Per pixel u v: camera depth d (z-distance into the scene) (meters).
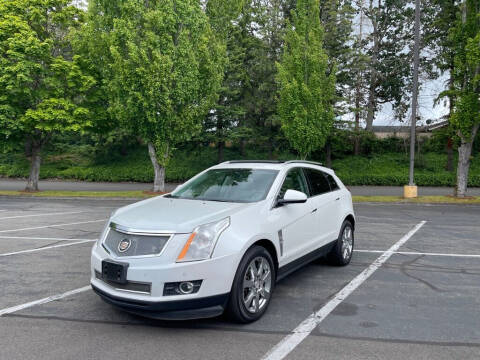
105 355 3.25
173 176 30.98
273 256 4.39
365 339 3.58
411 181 18.36
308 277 5.65
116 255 3.67
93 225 10.57
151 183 30.55
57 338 3.59
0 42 18.39
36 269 6.06
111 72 18.77
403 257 6.93
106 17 18.45
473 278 5.64
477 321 4.04
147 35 17.39
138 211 4.19
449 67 25.06
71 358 3.20
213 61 19.25
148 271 3.46
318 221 5.41
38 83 20.17
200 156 34.69
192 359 3.18
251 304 3.98
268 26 28.17
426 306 4.48
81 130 19.77
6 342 3.51
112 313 4.21
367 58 27.62
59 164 36.75
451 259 6.79
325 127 19.72
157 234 3.60
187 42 17.78
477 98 17.34
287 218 4.61
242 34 28.86
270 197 4.54
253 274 3.97
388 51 34.84
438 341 3.55
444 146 33.50
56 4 20.08
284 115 19.47
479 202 16.77
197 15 18.38
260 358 3.21
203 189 5.00
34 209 14.55
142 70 17.11
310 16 19.66
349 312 4.27
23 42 18.20
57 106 19.86
